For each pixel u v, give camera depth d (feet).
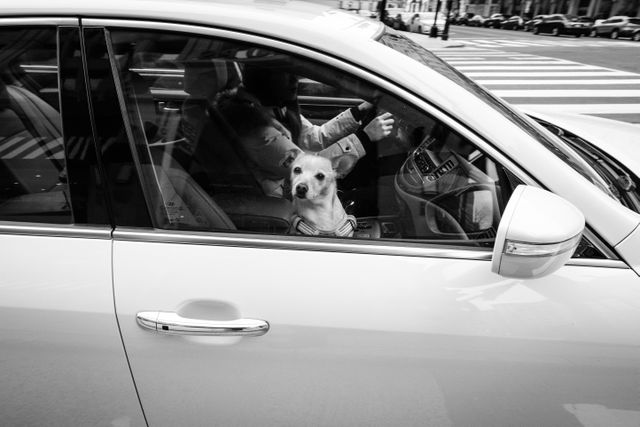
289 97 4.81
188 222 4.67
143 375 4.51
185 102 4.79
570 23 97.14
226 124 4.92
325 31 4.66
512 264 4.05
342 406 4.55
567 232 3.97
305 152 4.92
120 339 4.44
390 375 4.46
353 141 4.84
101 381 4.56
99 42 4.45
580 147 7.32
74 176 4.50
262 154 4.94
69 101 4.46
